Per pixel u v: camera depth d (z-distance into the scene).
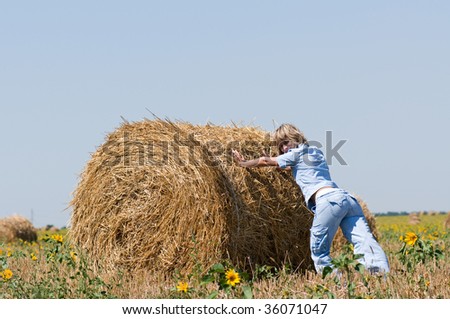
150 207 14.18
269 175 14.18
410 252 13.19
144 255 14.21
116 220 14.65
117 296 11.48
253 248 13.84
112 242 14.71
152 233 14.14
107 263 14.67
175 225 13.82
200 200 13.45
